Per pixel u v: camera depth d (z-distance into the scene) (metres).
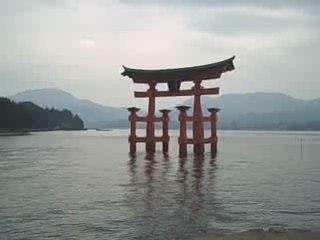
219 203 18.14
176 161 37.34
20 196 19.80
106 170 31.06
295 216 15.92
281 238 11.66
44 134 146.88
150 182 24.42
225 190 21.77
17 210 16.62
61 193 20.61
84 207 17.17
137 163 36.03
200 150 41.16
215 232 13.38
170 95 42.81
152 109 44.22
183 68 41.09
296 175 29.02
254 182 25.02
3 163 37.84
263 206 17.64
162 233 13.28
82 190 21.53
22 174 29.00
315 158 45.66
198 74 40.50
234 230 13.70
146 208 16.95
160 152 48.22
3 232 13.44
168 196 19.75
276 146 75.00
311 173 30.38
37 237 12.89
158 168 31.89
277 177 27.72
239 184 24.02
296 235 11.98
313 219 15.48
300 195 20.50
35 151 55.69
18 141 87.75
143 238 12.76
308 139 119.56
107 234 13.20
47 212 16.27
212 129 43.12
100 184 23.70
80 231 13.55
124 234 13.18
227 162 38.09
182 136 40.44
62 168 32.97
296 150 61.88
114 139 106.06
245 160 41.50
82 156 46.34
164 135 45.31
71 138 110.88
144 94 44.41
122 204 17.78
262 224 14.59
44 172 30.14
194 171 30.06
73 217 15.45
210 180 25.48
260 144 83.31
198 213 16.09
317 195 20.50
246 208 17.17
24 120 162.00
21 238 12.78
